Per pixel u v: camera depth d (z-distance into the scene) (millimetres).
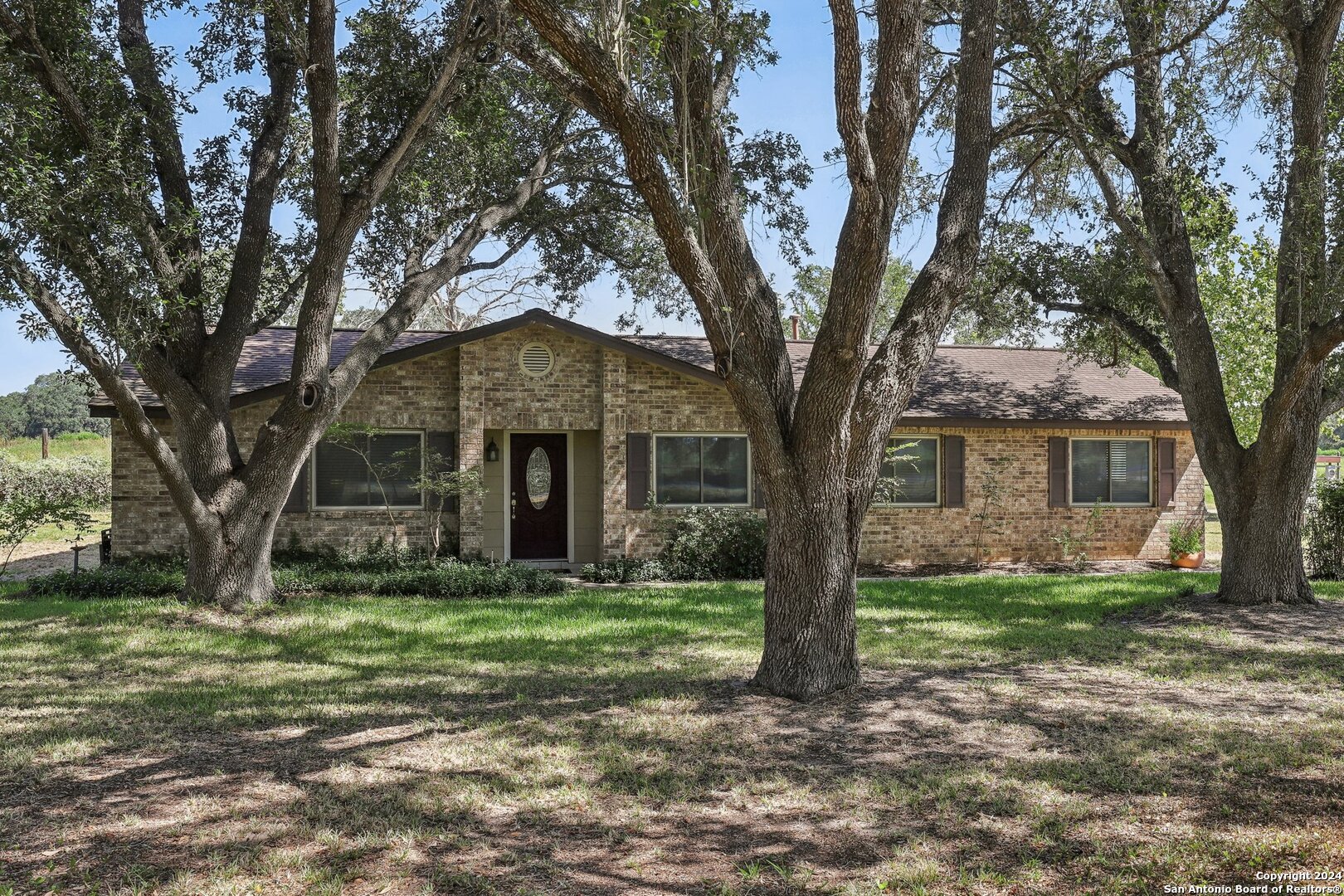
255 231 11672
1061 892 3980
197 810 4836
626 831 4629
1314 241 11234
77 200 9406
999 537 17594
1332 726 6383
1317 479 16719
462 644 9367
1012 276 14039
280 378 15258
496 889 3996
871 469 7211
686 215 6551
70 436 46594
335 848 4379
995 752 5809
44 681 7785
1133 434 18141
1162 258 12094
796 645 7137
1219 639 9648
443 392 15781
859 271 6449
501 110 13281
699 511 16297
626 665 8391
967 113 7531
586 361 16156
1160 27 11359
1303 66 11156
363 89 11930
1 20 9547
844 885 4043
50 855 4262
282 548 15125
